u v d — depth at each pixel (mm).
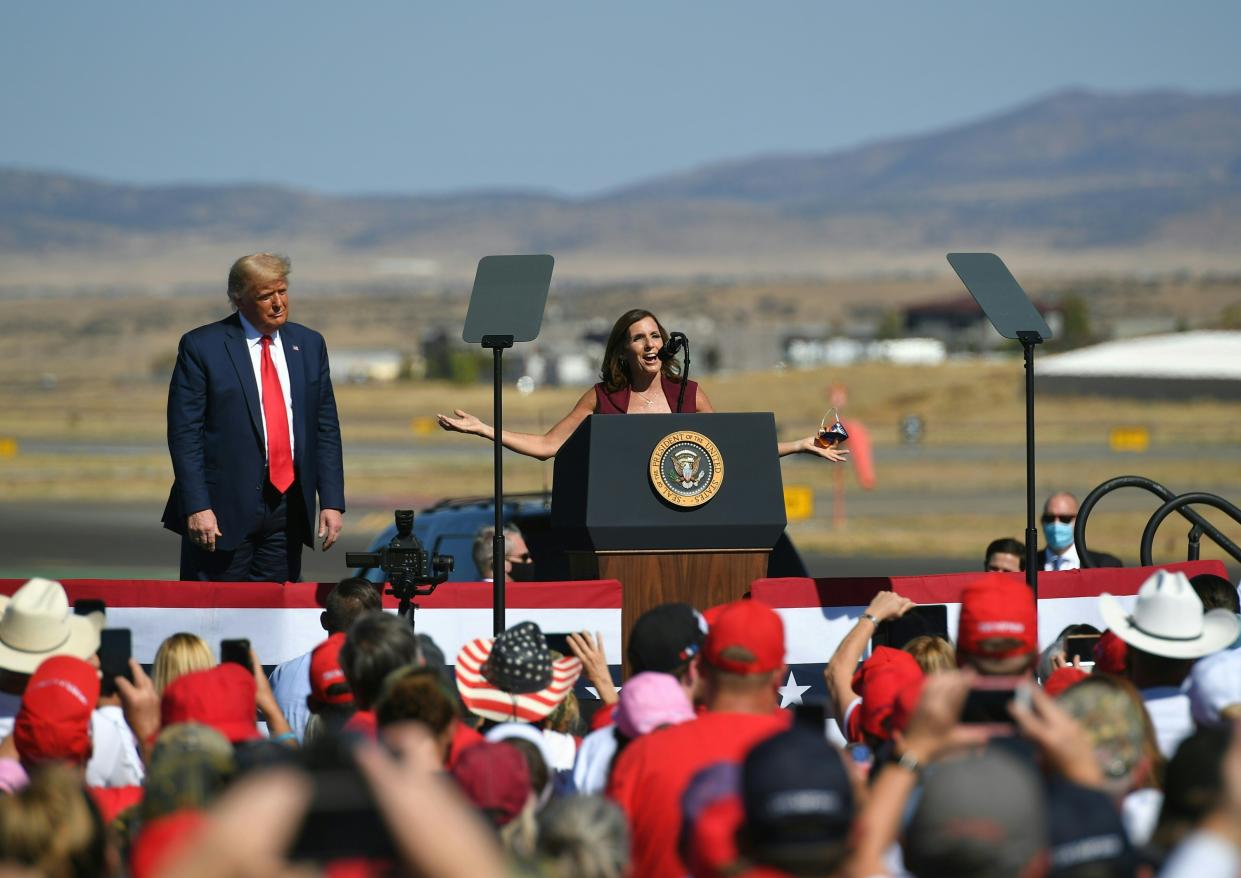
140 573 84500
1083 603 27891
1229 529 113125
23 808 12852
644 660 18781
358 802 10164
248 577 27203
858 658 22484
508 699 21125
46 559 91688
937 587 26094
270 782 9445
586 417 24938
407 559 25141
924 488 154750
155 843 13141
